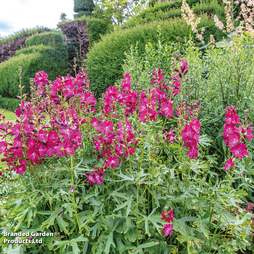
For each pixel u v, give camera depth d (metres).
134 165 2.12
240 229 1.69
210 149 3.05
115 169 1.95
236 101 2.99
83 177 2.09
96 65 6.76
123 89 2.41
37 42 13.20
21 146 1.82
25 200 1.82
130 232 1.81
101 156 2.02
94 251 1.66
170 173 1.99
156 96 2.25
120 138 1.82
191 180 2.13
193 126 1.73
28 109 1.97
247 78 2.99
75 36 16.41
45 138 1.78
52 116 2.03
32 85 2.10
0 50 18.39
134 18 10.61
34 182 1.91
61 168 1.78
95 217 1.90
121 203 1.81
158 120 2.46
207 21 6.46
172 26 6.05
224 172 2.75
